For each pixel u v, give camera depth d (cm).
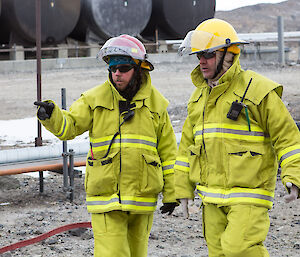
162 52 2670
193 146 379
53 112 371
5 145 1106
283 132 355
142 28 2575
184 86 1805
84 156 797
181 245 555
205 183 375
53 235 575
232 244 354
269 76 1931
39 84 777
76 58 2373
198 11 2675
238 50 371
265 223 363
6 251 529
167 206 412
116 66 393
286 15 10819
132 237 413
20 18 2239
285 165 351
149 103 403
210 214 378
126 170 395
